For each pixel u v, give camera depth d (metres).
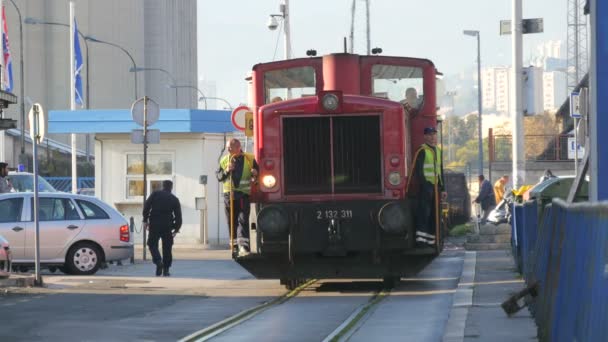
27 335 38.59
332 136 55.12
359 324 41.28
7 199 72.44
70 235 72.50
